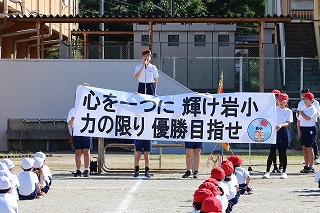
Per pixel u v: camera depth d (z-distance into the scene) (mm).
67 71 28141
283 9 37219
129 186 14984
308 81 30094
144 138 16781
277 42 35469
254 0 54750
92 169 17719
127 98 16922
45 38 35781
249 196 13391
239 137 16812
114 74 28078
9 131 27859
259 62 28156
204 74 31000
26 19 28031
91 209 11805
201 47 34094
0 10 28469
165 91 27781
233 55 34094
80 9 56000
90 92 16859
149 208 11891
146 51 17531
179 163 20734
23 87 28125
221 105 16891
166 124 16859
